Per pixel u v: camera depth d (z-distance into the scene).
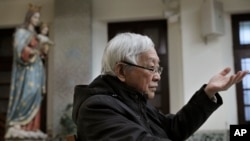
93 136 1.27
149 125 1.54
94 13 6.55
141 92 1.52
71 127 5.69
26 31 5.62
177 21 6.19
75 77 6.25
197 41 5.98
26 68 5.61
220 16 5.88
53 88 6.36
